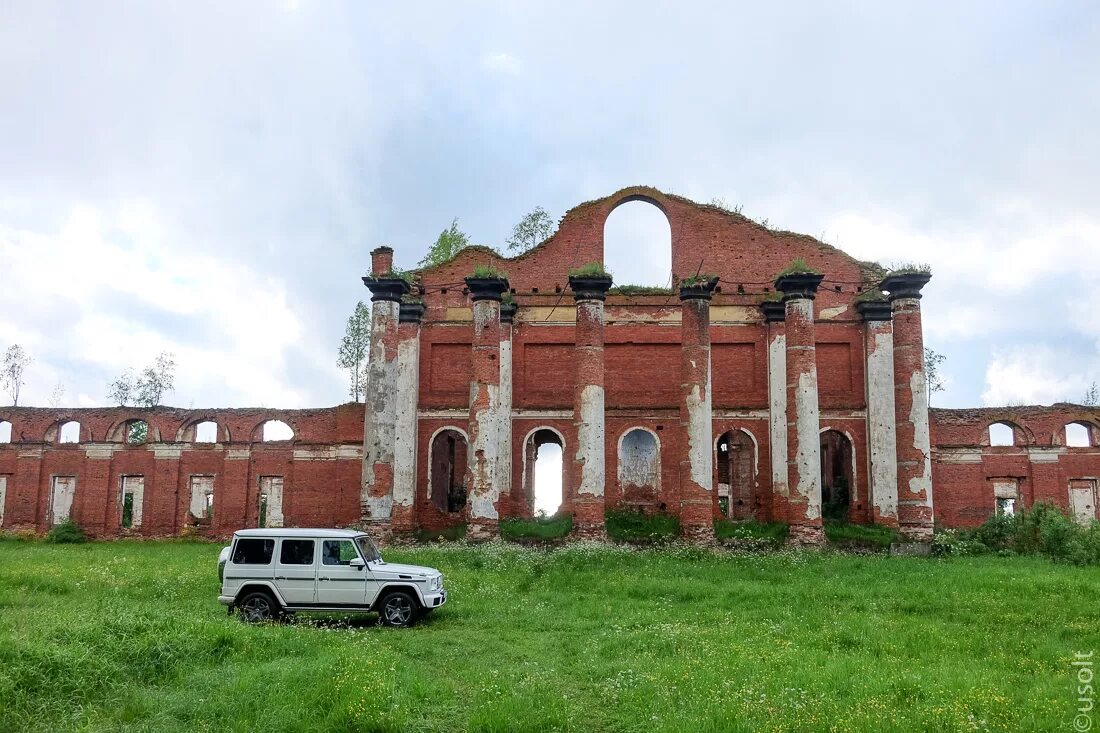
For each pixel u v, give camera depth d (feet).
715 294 114.21
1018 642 42.32
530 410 112.47
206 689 32.91
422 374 115.34
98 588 61.98
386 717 29.73
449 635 47.57
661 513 108.58
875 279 113.60
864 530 96.63
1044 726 28.35
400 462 103.96
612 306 114.83
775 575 70.08
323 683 32.71
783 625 47.70
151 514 125.18
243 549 52.13
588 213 117.70
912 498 95.35
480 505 91.04
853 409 110.01
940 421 117.39
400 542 97.30
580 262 116.67
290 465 123.03
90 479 127.75
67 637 36.83
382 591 51.06
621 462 111.45
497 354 94.48
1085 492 114.93
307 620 50.70
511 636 46.83
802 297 94.32
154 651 36.35
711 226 116.78
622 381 112.88
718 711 30.01
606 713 32.27
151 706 30.81
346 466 120.88
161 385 172.14
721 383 111.96
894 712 29.50
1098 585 60.03
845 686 33.42
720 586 63.31
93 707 30.30
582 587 65.36
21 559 86.02
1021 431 117.19
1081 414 116.47
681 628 46.29
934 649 41.16
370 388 99.60
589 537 88.48
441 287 117.50
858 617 49.55
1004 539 94.48
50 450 129.90
